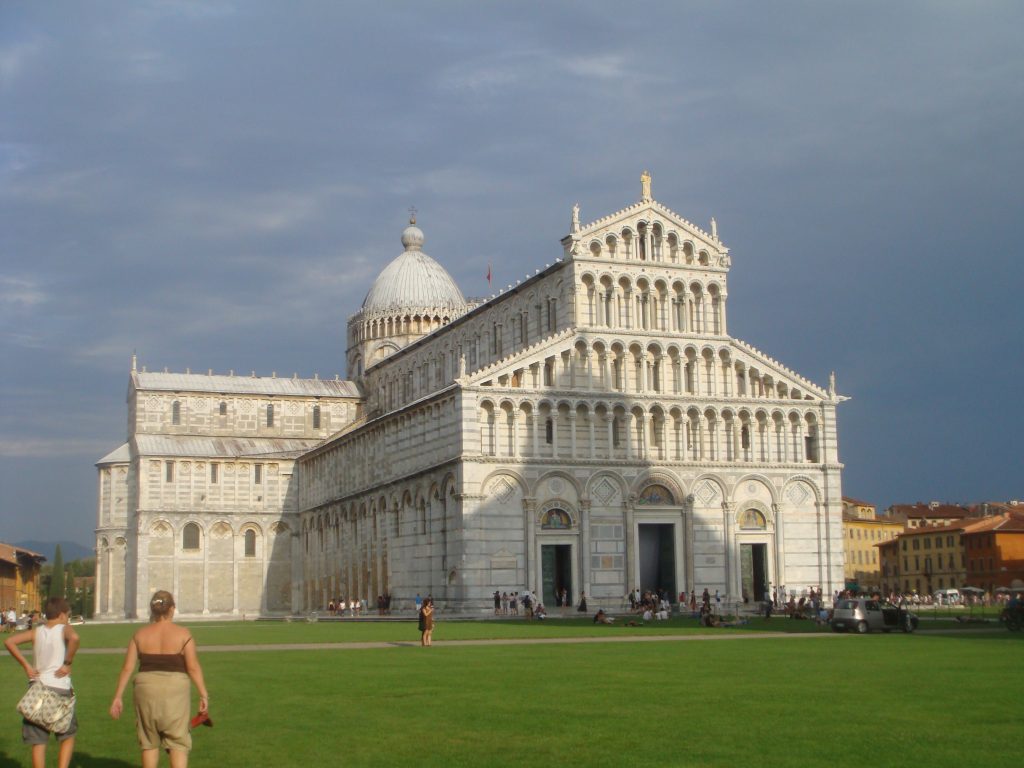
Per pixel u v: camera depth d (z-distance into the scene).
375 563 133.00
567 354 115.44
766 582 120.62
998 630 76.38
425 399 118.50
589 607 112.94
